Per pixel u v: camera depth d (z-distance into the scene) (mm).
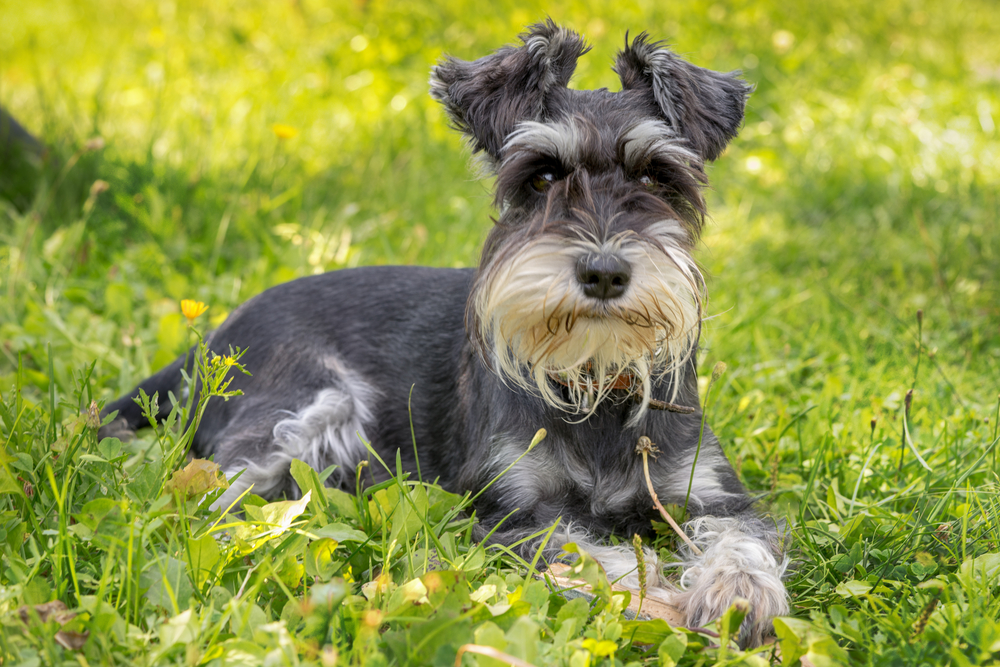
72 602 2115
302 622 2006
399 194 6398
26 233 4965
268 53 9680
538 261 2535
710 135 3027
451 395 3287
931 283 5309
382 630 2072
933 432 3441
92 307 4570
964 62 10047
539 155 2758
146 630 2021
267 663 1763
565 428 2891
